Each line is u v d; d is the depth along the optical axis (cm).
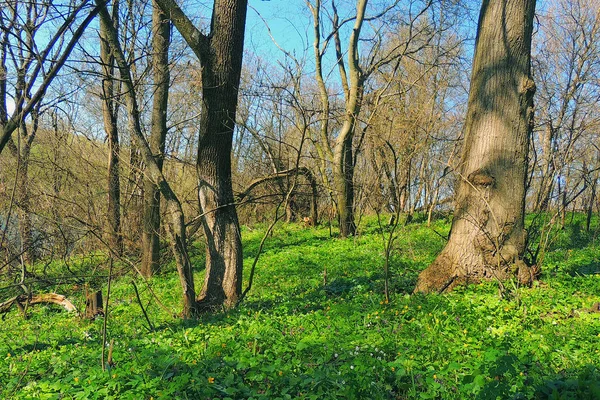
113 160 1565
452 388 498
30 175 1441
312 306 898
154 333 805
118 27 1443
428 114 2125
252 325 764
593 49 1873
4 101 1094
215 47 1020
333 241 1928
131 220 1648
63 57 670
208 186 1055
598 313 695
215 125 1041
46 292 1354
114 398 528
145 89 1497
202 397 508
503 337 625
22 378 608
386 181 1365
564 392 447
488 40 916
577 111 1354
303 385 511
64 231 1262
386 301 836
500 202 897
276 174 1175
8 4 745
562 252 1230
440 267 931
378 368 532
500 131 902
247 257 1764
